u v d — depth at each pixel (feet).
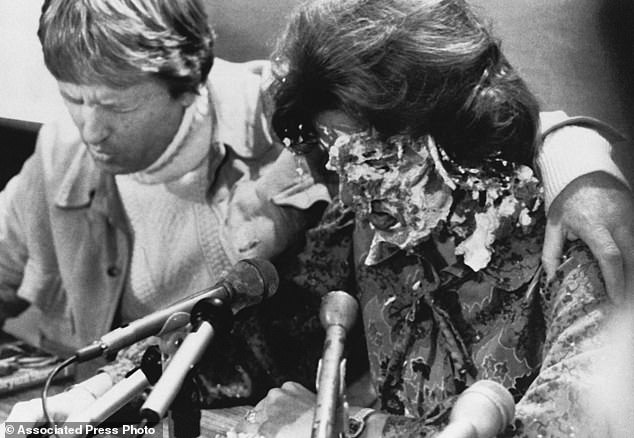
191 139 5.80
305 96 4.47
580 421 3.97
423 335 4.90
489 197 4.42
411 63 4.18
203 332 3.92
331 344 3.99
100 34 5.79
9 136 6.22
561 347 4.15
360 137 4.43
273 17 5.57
